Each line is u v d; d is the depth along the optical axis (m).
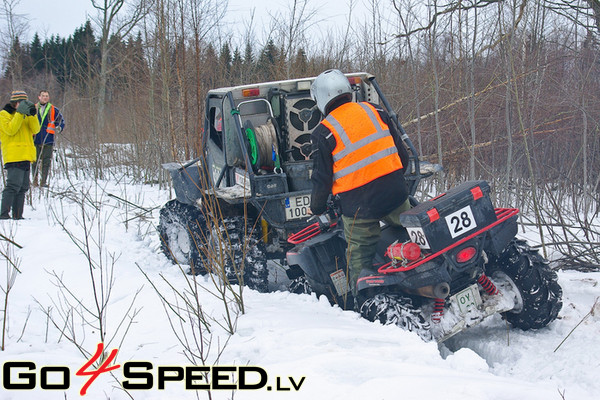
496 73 7.88
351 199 4.06
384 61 9.90
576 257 5.86
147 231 7.59
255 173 5.43
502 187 8.31
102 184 12.48
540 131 7.84
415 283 3.68
